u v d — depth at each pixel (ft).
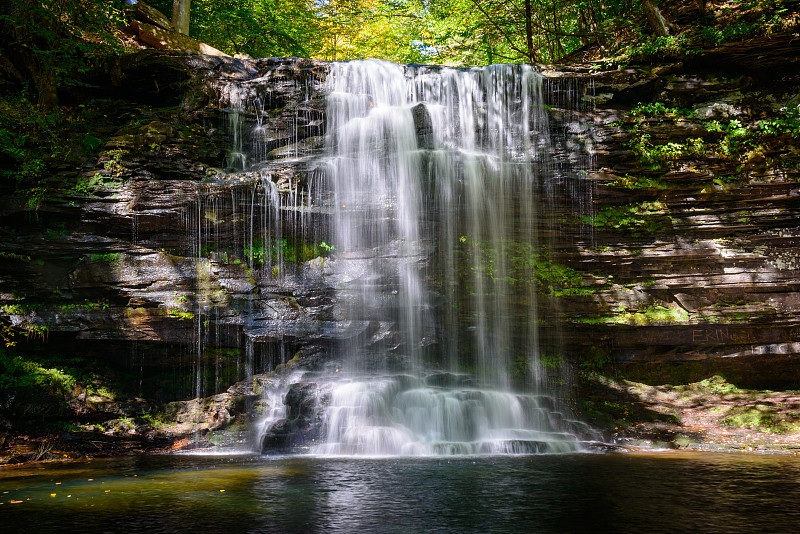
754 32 55.21
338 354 49.85
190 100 55.47
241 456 39.52
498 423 46.24
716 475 31.04
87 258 47.21
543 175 55.11
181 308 47.16
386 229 52.65
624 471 32.40
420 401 45.75
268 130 56.13
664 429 45.21
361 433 41.57
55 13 55.98
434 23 88.43
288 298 49.57
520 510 23.79
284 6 89.30
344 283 50.42
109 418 44.14
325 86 57.06
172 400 47.85
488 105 57.52
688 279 53.06
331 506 24.57
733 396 50.67
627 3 74.49
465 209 54.08
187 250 49.32
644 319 52.29
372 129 55.72
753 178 53.83
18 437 40.73
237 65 57.47
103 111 54.80
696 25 62.59
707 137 55.47
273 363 49.19
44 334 45.29
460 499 25.77
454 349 52.16
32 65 55.42
